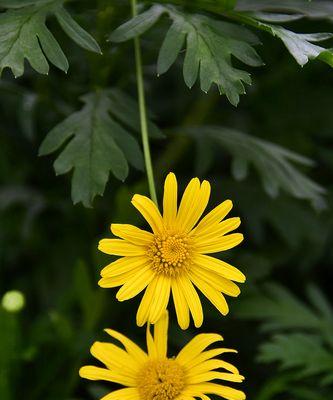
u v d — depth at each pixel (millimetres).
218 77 523
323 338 632
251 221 680
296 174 625
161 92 748
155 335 520
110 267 496
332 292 721
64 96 641
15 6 537
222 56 528
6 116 730
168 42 530
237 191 688
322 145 749
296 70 715
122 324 668
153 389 511
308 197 609
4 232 697
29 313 685
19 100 695
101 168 540
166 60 529
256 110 742
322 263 713
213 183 694
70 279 678
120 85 633
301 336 624
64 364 642
